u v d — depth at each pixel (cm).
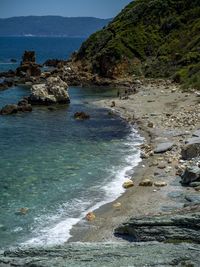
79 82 9838
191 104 5447
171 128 4138
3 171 2806
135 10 12419
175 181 2427
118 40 11144
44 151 3406
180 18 11175
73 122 4909
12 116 5322
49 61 14262
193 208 1611
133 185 2441
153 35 11244
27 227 1888
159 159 2983
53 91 6531
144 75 10000
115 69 10225
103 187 2447
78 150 3438
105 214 2003
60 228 1864
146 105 5953
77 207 2139
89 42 12525
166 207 1966
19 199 2269
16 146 3591
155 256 1239
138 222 1587
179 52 10069
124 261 1223
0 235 1794
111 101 6788
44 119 5119
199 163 2592
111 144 3669
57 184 2533
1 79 10175
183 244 1338
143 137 3959
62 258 1333
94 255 1314
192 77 7606
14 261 1338
